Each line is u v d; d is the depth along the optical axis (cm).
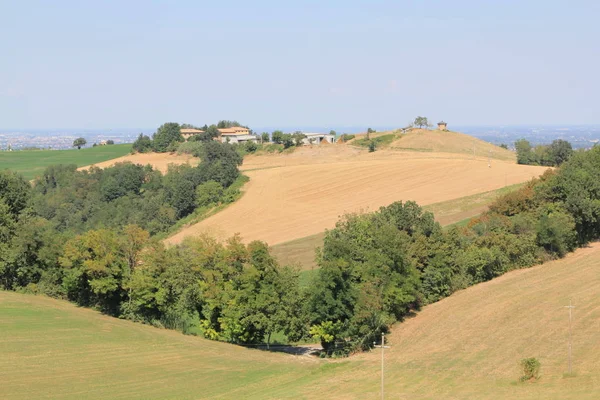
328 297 7050
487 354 6134
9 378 5556
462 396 4922
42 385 5431
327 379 5784
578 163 10825
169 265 8031
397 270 7769
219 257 7794
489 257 8900
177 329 8094
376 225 8719
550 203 10144
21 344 6531
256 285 7369
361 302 7094
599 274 8444
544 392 4828
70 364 6072
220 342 7581
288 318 7312
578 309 7125
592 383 4938
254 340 7738
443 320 7512
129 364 6222
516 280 8712
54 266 9169
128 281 8150
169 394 5369
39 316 7669
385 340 7200
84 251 8231
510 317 7194
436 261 8438
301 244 11700
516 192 10850
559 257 9538
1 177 11088
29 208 11394
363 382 5581
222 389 5547
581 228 10025
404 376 5678
